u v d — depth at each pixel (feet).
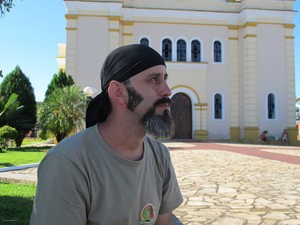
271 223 13.07
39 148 51.57
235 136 73.20
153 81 4.77
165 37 74.38
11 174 23.61
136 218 4.91
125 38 73.10
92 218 4.56
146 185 5.05
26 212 13.76
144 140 5.31
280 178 23.94
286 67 73.82
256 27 73.31
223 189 19.86
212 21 75.46
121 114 4.83
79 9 70.03
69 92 48.78
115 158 4.68
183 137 72.08
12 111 52.75
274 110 73.15
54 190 4.27
